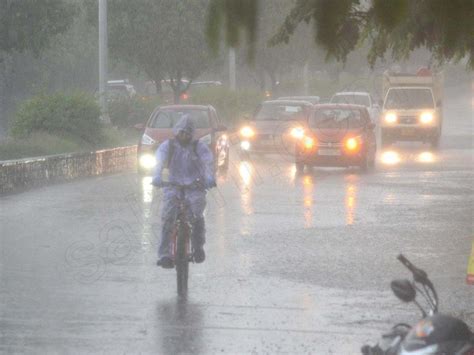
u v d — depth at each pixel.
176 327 18.22
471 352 8.01
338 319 18.98
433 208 37.59
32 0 51.16
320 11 8.28
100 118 64.56
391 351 8.94
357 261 25.78
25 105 61.16
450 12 8.62
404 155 68.50
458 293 21.58
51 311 19.56
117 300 20.73
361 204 38.91
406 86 80.88
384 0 8.04
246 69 8.27
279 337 17.47
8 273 23.83
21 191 43.50
